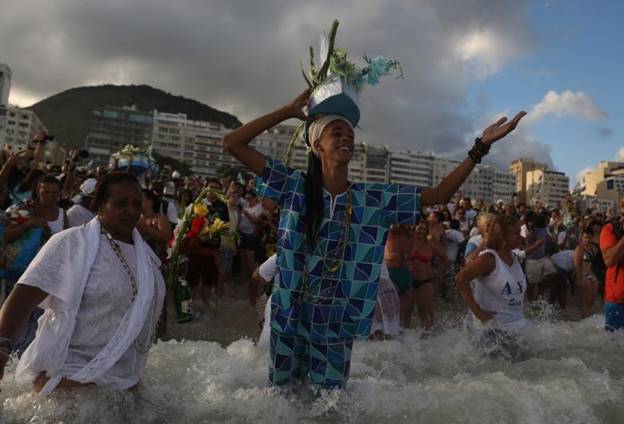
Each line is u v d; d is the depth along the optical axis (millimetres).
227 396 2975
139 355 2840
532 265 9234
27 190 6750
